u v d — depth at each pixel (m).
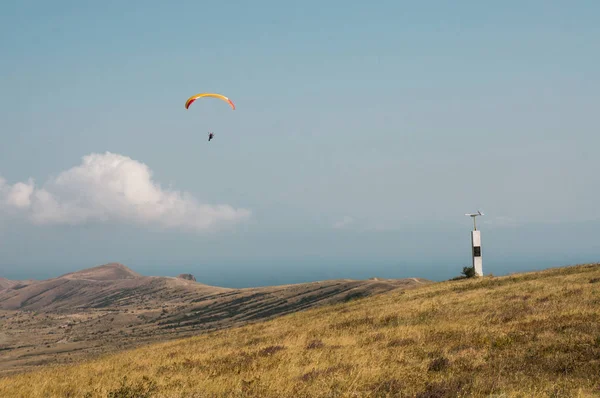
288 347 25.39
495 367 15.80
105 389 18.80
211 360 24.33
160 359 28.19
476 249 59.06
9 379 26.44
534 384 13.25
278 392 15.12
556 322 22.61
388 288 158.38
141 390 16.69
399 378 15.68
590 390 12.31
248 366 20.62
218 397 15.27
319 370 17.92
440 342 22.05
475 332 23.25
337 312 45.75
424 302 40.53
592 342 17.27
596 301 28.16
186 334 163.50
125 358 32.41
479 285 48.47
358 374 16.19
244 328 46.25
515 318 26.19
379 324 32.09
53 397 18.77
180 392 16.28
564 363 15.09
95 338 195.75
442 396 13.12
